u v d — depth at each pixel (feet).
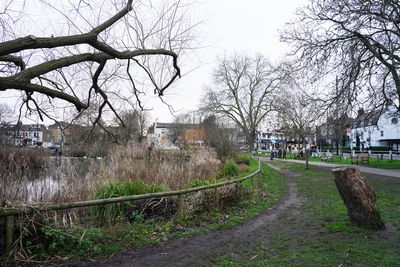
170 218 18.60
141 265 11.44
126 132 34.86
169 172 26.03
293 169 58.23
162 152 37.32
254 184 32.65
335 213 19.61
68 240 13.07
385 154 98.32
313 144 149.79
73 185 17.62
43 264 11.28
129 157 27.91
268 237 15.14
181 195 18.37
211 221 18.76
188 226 17.53
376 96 41.75
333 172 15.87
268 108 121.29
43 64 11.51
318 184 35.94
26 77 10.80
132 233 15.12
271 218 19.67
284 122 87.76
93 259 12.01
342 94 38.32
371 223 14.99
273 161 87.76
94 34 12.35
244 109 136.87
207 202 20.63
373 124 51.57
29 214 12.60
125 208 17.44
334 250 12.41
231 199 23.35
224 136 67.00
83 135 24.72
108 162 26.05
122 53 13.84
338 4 36.60
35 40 10.71
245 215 20.53
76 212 14.43
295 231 16.02
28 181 16.26
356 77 36.86
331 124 42.80
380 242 13.06
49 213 13.25
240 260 11.87
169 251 13.14
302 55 41.55
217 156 60.13
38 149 46.65
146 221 17.31
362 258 11.31
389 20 32.50
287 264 11.21
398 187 28.99
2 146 36.52
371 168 50.06
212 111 119.65
